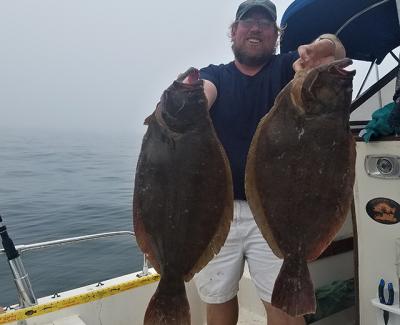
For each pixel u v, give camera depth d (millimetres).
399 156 2646
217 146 1928
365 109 4023
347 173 1897
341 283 3441
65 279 7551
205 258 1957
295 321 2678
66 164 39094
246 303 3957
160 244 1919
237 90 2701
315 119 1880
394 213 2732
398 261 2707
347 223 3541
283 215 1903
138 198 1927
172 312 1886
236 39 2666
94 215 15117
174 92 1907
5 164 38000
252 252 2775
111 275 7727
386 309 2691
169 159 1907
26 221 14086
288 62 2709
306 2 3611
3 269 8383
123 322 3420
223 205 1941
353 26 3988
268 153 1911
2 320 2943
